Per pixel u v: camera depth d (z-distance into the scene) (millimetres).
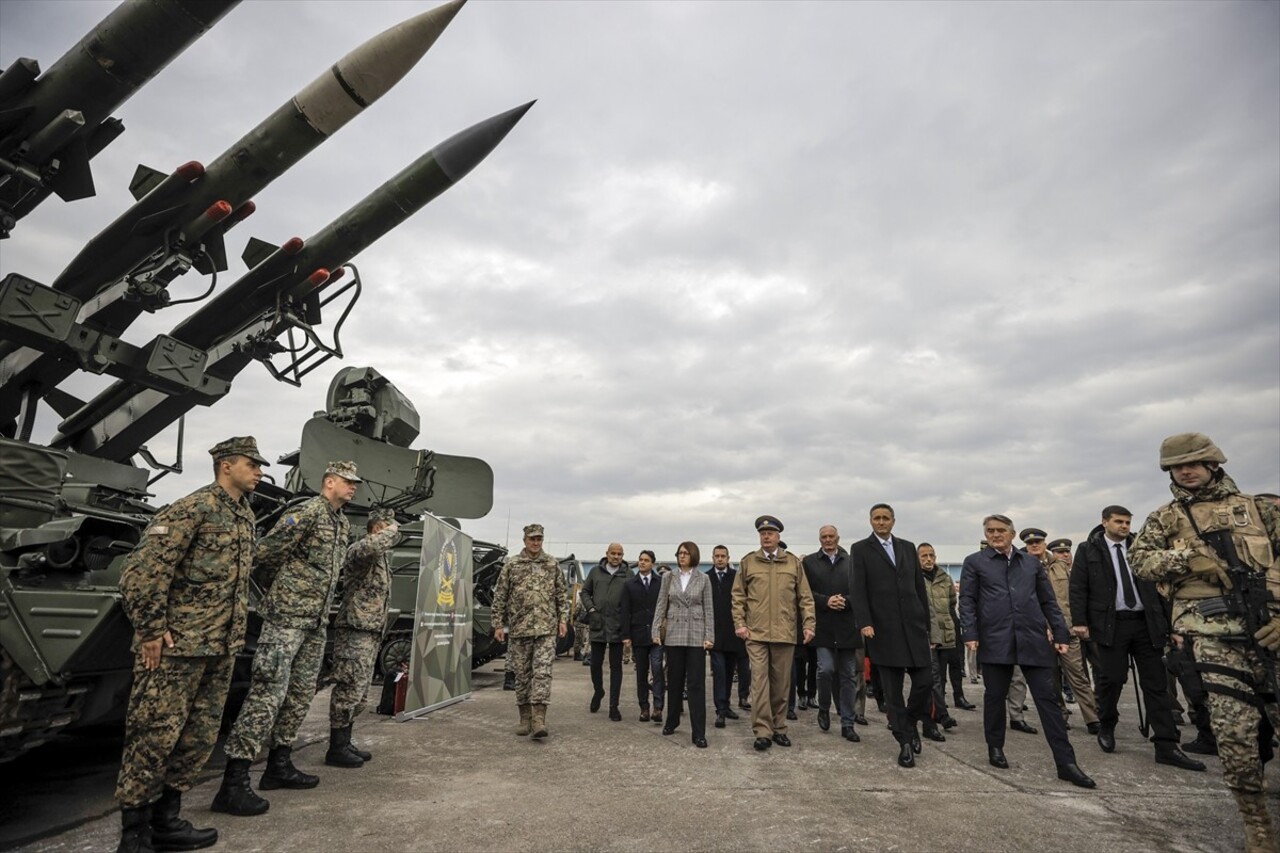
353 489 5043
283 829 3869
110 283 7121
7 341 6469
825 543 7594
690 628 6609
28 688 3842
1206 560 3775
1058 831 3906
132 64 6195
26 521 4254
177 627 3588
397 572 10266
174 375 6973
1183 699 10648
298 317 8266
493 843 3645
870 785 4938
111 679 4445
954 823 4031
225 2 6160
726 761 5715
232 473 3982
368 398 10641
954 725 7504
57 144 6129
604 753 5961
